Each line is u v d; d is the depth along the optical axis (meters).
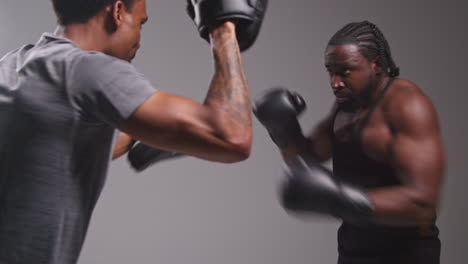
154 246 3.63
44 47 0.82
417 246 1.26
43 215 0.76
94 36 0.86
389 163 1.27
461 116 3.73
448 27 3.78
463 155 3.70
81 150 0.79
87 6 0.85
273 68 3.82
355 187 1.22
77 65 0.76
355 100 1.32
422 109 1.23
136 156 1.27
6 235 0.76
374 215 1.14
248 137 0.75
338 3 3.83
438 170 1.19
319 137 1.51
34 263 0.76
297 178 1.14
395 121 1.25
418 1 3.81
